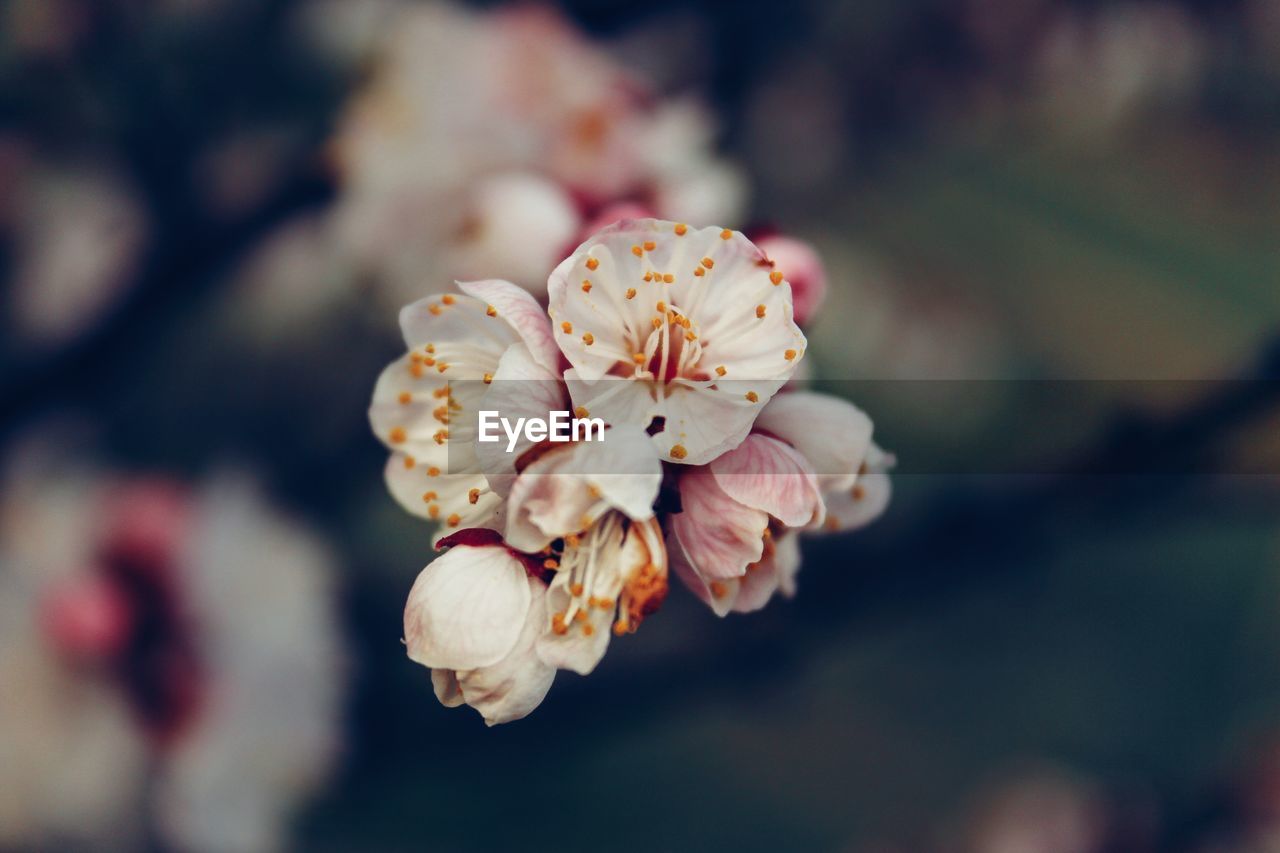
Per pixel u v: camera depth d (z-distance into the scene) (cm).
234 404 35
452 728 33
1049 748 46
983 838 44
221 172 34
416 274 33
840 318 40
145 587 30
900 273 42
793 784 43
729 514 17
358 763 32
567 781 38
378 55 34
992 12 41
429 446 19
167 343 35
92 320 34
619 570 17
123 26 33
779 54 41
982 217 44
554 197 27
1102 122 44
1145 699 47
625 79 33
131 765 29
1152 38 42
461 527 18
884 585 32
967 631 47
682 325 17
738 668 32
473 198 29
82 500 31
